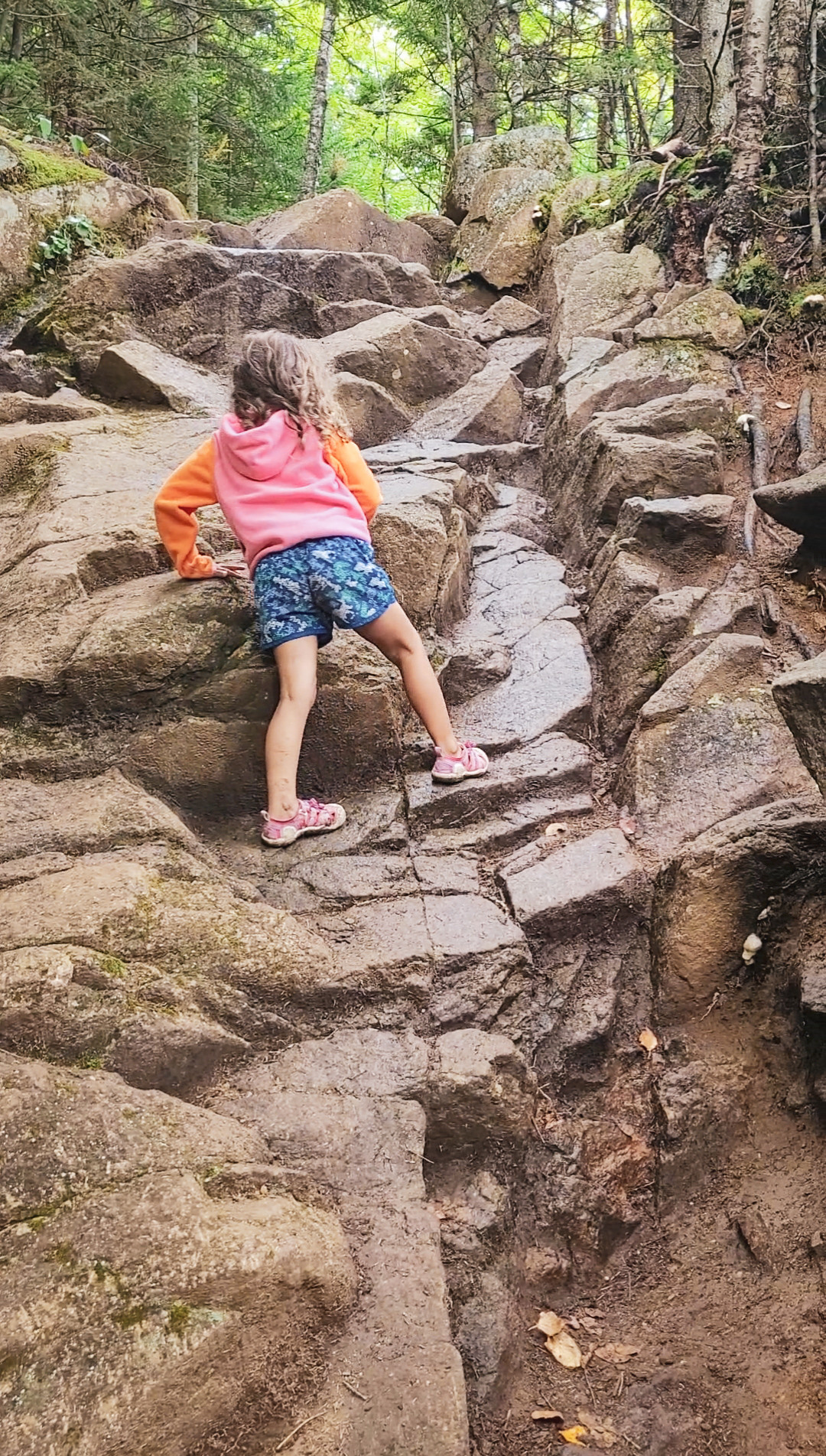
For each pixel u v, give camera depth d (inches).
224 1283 63.7
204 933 94.3
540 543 182.5
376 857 114.7
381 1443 62.7
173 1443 59.2
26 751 115.4
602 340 220.8
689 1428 76.2
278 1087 86.7
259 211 464.4
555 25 415.5
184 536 122.7
